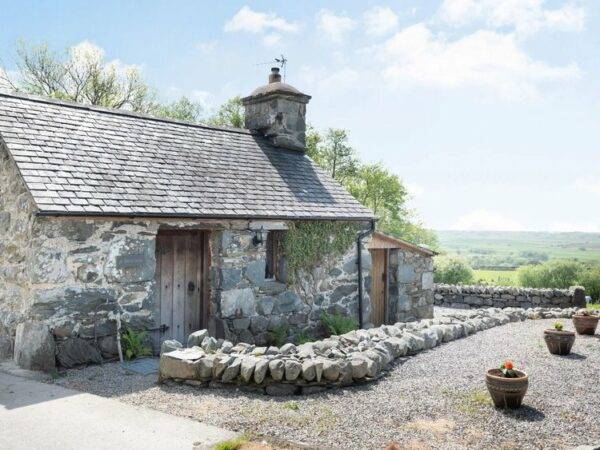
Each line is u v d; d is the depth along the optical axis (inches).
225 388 265.0
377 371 282.5
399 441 197.8
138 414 226.2
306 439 199.3
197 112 1237.7
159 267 394.9
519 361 322.7
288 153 561.3
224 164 466.9
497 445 195.2
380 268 593.0
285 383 256.4
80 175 347.6
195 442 195.2
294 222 455.5
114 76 1116.5
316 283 476.7
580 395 256.2
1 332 351.3
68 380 286.5
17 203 342.0
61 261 318.3
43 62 1042.1
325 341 313.3
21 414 226.1
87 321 327.0
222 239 401.1
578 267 911.7
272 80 581.6
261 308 428.8
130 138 429.1
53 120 395.5
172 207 363.9
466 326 412.8
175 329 403.2
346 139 1241.4
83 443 194.7
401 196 1318.9
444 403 240.5
